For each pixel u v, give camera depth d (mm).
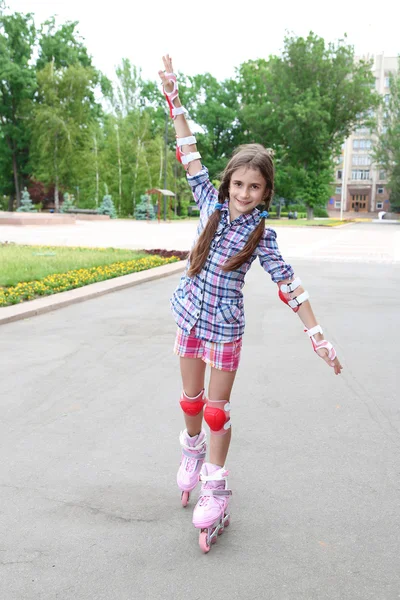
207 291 2412
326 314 7719
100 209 46125
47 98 50188
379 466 3232
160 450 3396
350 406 4199
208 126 63000
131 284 10062
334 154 52688
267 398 4340
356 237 26391
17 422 3799
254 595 2119
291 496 2885
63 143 48750
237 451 3400
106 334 6379
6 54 49500
